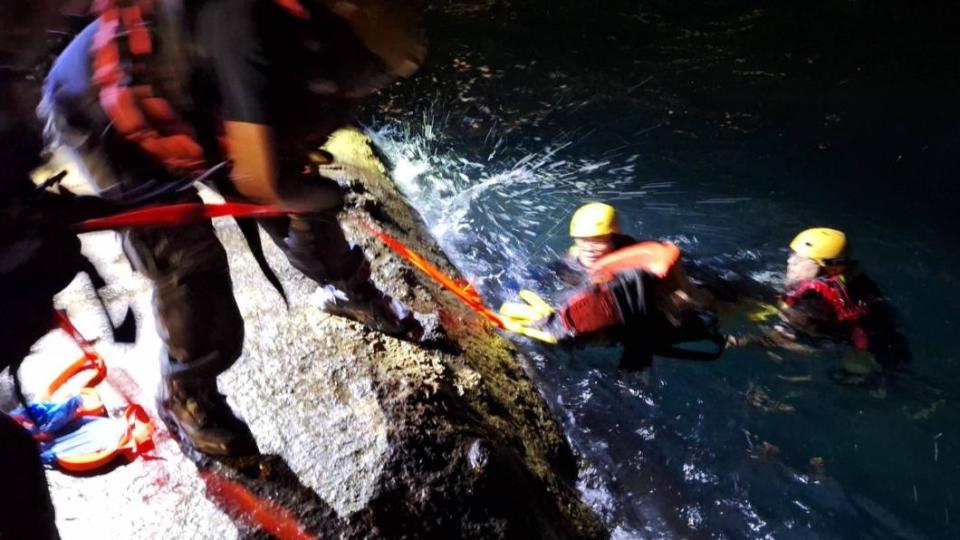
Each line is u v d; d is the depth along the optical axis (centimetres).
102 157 197
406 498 286
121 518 270
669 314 432
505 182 614
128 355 346
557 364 447
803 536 354
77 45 189
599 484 376
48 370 335
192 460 289
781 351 439
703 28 849
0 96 172
